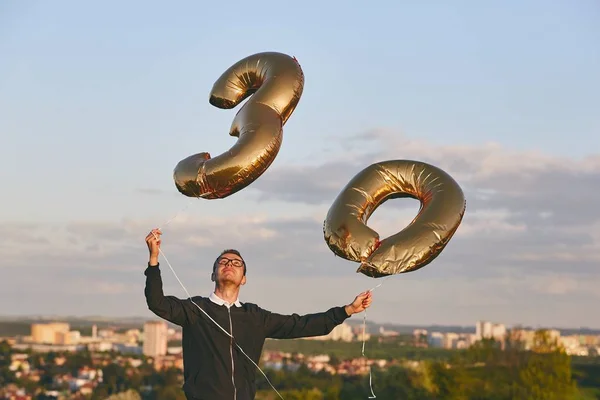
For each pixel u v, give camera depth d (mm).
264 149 9461
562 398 64062
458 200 9438
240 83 10172
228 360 8711
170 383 81000
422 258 9188
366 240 9219
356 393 70688
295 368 80500
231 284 8891
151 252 8695
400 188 9680
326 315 9055
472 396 66250
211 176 9359
